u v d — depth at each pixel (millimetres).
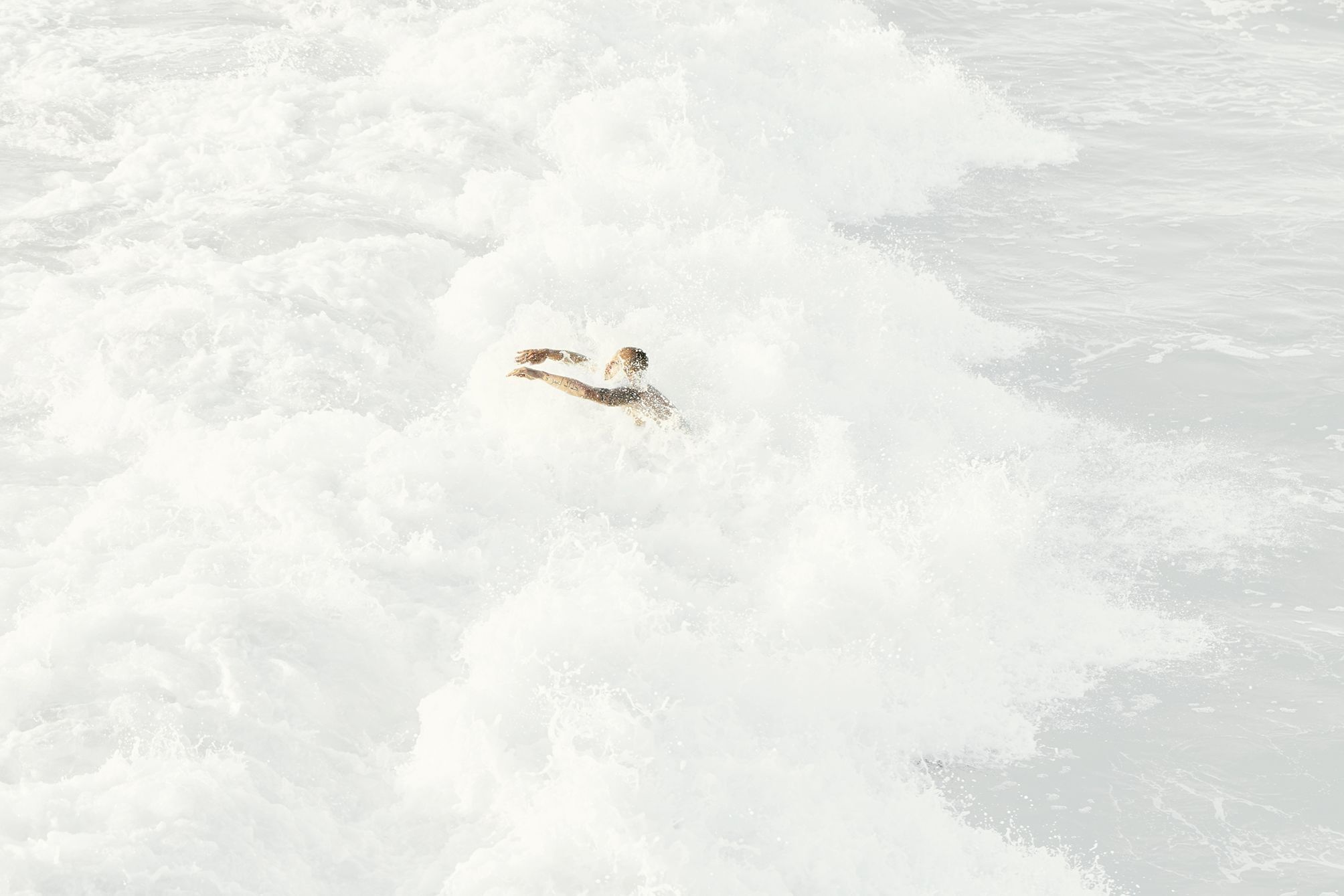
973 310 18703
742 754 10172
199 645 9656
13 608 9883
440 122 19922
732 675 11023
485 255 17250
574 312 16047
